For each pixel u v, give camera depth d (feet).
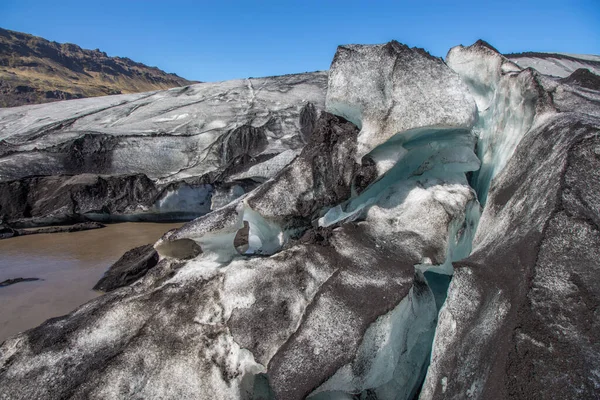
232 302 10.87
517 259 8.54
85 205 35.40
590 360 6.61
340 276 10.87
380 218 13.04
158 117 63.10
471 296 9.05
